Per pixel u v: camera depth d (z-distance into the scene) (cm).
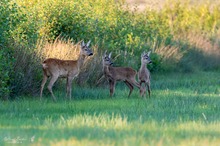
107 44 5891
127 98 4725
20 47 4684
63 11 5694
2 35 4378
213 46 8281
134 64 6078
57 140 2609
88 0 6469
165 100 4462
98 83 5456
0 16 4362
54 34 5566
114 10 6644
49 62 4566
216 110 3978
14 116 3522
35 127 3052
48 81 4825
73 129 2919
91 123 3131
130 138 2670
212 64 7944
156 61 6756
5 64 4300
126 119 3216
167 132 2922
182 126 3147
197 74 7238
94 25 5912
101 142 2570
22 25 4841
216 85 5897
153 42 6944
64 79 5041
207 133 2944
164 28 7625
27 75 4688
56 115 3594
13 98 4559
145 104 4241
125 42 6247
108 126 3062
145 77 4866
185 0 9419
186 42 7794
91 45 5681
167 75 6900
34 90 4762
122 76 4859
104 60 4878
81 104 4181
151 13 8088
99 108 3991
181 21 8819
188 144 2600
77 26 5731
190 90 5375
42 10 5466
